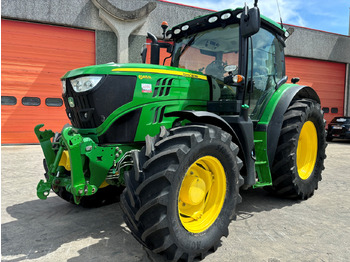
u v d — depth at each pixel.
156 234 2.00
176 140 2.13
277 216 3.06
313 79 12.39
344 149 8.41
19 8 7.55
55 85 8.16
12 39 7.66
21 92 7.83
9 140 7.78
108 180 2.57
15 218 2.97
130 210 2.09
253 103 3.32
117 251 2.30
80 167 2.23
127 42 8.56
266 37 3.55
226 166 2.42
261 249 2.34
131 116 2.54
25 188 3.97
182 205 2.29
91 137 2.52
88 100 2.43
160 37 9.05
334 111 13.09
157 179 1.99
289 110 3.53
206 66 3.34
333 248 2.36
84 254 2.24
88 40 8.41
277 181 3.43
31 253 2.25
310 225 2.82
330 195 3.83
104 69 2.45
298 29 11.62
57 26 8.05
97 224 2.84
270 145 3.33
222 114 3.02
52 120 8.20
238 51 3.12
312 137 3.90
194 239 2.13
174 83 2.77
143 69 2.61
